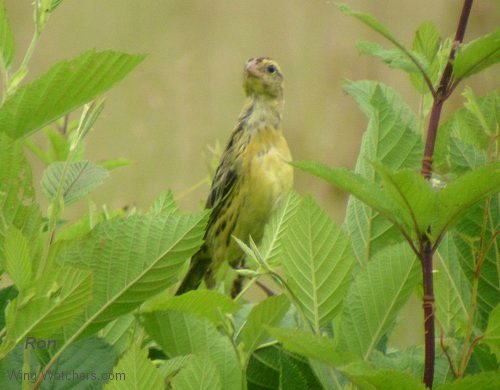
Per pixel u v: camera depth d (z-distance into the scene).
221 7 27.08
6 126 4.39
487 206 4.39
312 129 24.97
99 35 26.39
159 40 26.72
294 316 4.84
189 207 22.53
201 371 3.64
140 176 23.16
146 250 4.10
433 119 4.53
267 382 4.68
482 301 4.79
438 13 24.69
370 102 4.80
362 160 4.77
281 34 27.06
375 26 4.46
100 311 4.12
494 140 4.91
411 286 3.95
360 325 3.96
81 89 4.38
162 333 4.15
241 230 11.76
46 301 3.78
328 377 4.20
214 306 4.25
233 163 11.84
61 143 6.31
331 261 4.01
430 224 3.71
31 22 24.59
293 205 4.81
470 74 4.42
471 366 4.62
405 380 3.35
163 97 25.39
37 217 4.16
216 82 26.28
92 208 5.15
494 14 19.53
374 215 4.79
